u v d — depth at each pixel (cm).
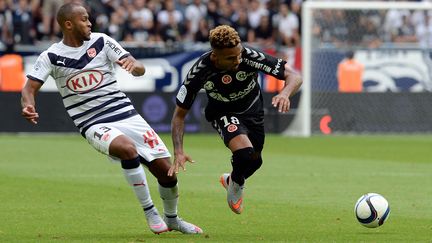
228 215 2430
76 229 2153
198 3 6462
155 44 5594
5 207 2558
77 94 2031
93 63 2028
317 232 2112
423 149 4819
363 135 5800
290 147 4869
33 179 3291
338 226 2220
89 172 3556
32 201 2694
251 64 2028
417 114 5838
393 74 5806
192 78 2006
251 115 2123
